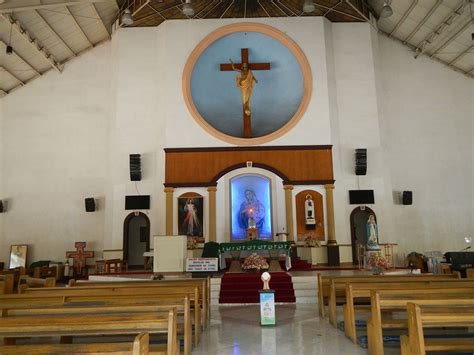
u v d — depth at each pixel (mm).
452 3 14867
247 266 11836
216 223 16203
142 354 3184
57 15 15383
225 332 7211
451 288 5598
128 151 16859
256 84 18234
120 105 17172
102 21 17172
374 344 5410
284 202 16438
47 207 17531
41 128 17984
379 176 16812
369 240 14539
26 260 17016
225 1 16594
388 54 18312
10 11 13125
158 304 5172
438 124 18000
